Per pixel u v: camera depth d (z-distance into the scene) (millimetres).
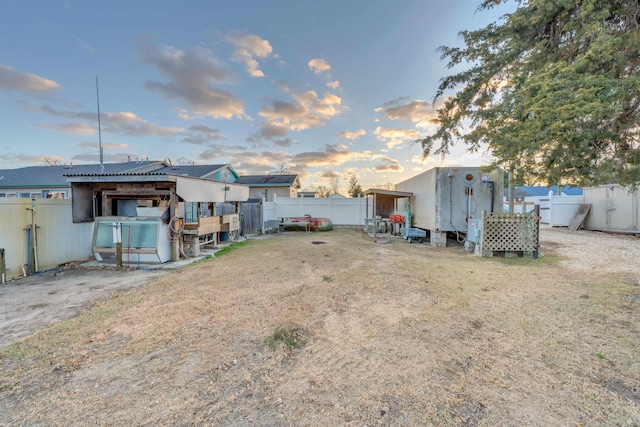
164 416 1747
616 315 3338
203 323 3223
